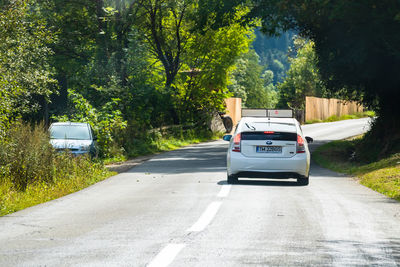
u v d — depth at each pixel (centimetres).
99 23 6353
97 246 1281
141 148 5438
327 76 5356
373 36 4344
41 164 2800
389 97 5116
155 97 6419
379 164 3484
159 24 7238
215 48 7525
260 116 3089
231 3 5066
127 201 2122
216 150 5812
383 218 1703
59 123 4141
